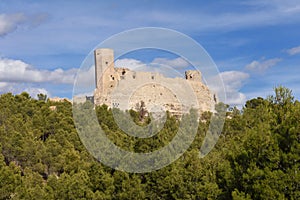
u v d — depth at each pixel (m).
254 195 24.66
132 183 33.12
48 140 55.19
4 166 40.84
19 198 35.34
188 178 32.66
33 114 66.62
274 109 28.75
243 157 26.78
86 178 35.03
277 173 24.14
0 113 60.62
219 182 29.91
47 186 36.16
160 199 33.19
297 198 23.66
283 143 25.73
